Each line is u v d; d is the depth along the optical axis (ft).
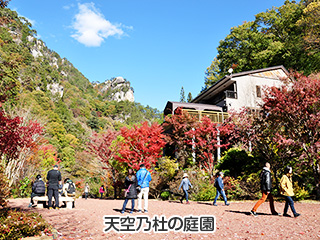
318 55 94.63
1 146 29.89
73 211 30.37
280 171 45.47
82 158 109.50
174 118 59.62
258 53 110.11
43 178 67.21
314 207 33.63
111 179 77.87
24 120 57.52
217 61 158.51
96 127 394.52
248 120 47.83
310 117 40.11
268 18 116.37
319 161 39.22
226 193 46.68
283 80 44.65
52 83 471.21
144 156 57.72
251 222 23.17
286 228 20.39
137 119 594.24
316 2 91.30
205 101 102.01
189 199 50.24
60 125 232.94
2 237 15.05
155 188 57.82
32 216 18.74
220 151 73.00
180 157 62.44
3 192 20.92
